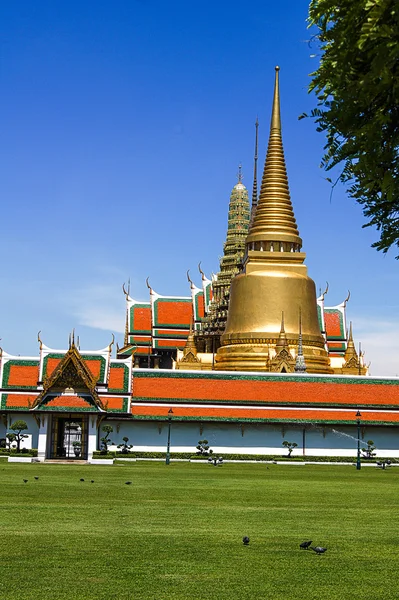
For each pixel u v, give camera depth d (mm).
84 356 84250
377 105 15180
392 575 21375
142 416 84000
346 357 120812
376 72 14234
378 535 28219
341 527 30156
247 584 20125
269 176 117375
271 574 21328
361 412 87062
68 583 19922
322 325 136500
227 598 18688
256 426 86125
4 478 50406
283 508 36156
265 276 111250
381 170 15500
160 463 74250
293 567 22266
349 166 16359
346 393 88750
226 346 111750
